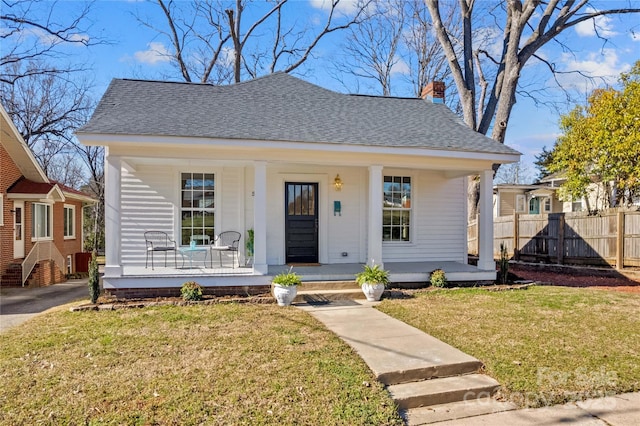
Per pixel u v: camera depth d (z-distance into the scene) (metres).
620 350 4.95
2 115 11.34
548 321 6.20
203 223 9.64
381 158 8.82
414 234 11.01
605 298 7.91
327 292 7.91
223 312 6.64
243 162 8.84
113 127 7.39
